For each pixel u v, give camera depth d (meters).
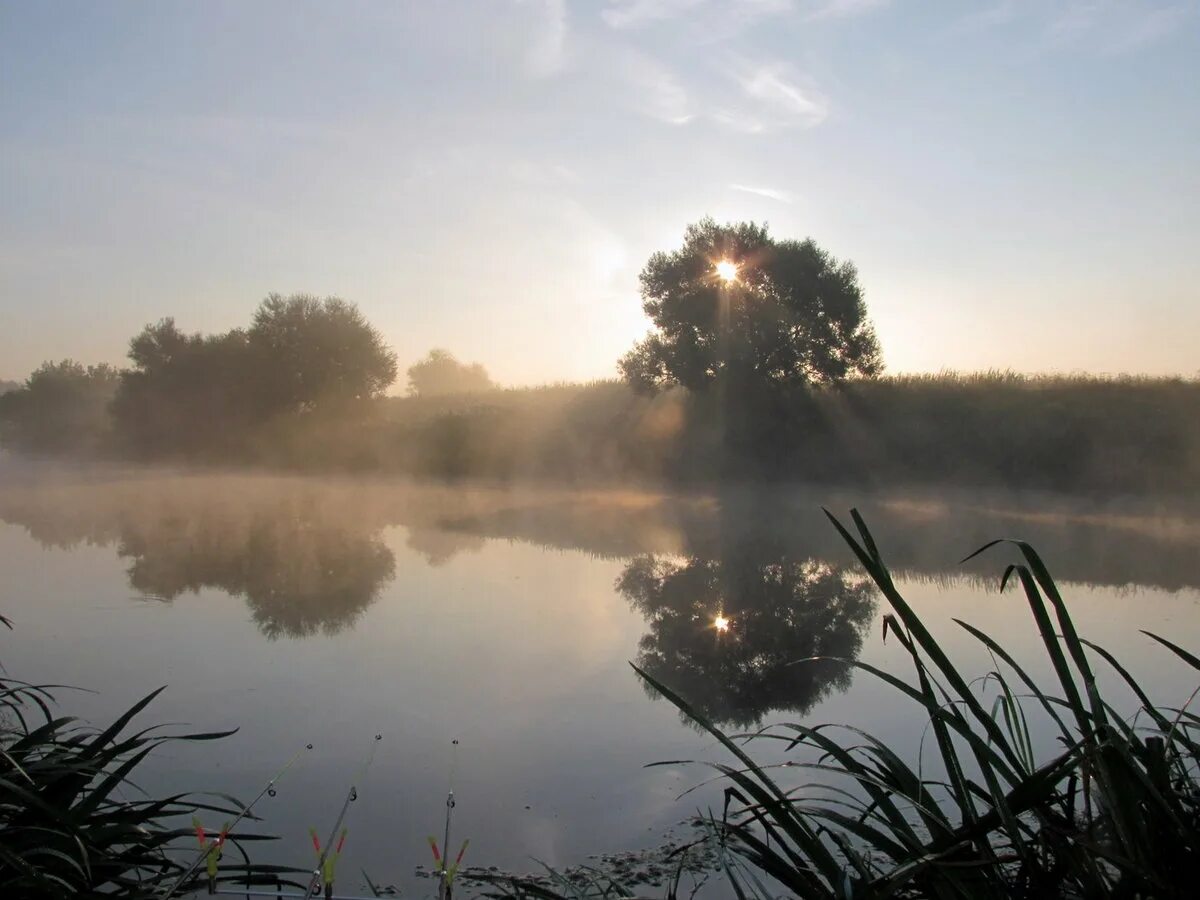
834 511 22.95
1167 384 28.97
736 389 32.16
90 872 2.80
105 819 3.15
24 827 2.83
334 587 11.98
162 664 7.97
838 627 9.56
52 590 11.66
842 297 31.83
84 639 8.92
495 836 4.54
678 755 5.76
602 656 8.36
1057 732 5.91
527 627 9.57
